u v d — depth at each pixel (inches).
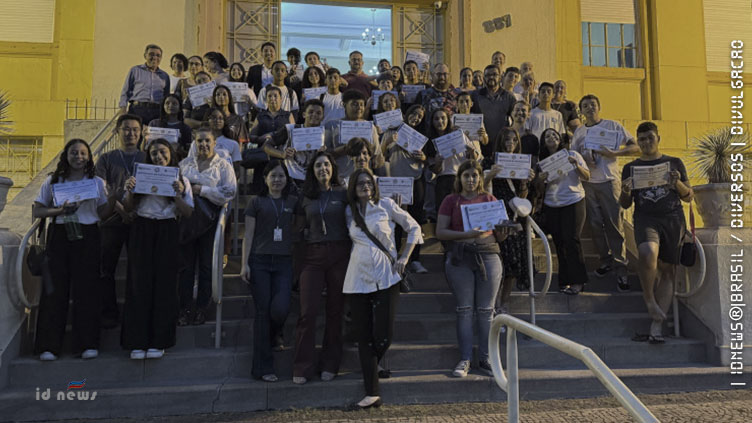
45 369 174.6
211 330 196.9
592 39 486.6
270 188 187.5
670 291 216.5
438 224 194.4
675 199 208.2
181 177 183.8
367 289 168.6
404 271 174.2
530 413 166.7
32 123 413.7
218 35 439.8
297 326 178.9
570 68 473.4
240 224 273.6
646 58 485.7
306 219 181.8
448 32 468.8
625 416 163.0
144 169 177.0
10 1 428.5
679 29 490.9
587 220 271.7
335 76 284.2
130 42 426.3
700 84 487.8
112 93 421.4
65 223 175.8
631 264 263.7
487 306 187.9
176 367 181.2
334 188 184.2
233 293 223.5
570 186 234.4
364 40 475.8
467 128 245.6
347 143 223.1
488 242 190.2
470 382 179.3
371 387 170.6
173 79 331.6
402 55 474.9
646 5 491.5
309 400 173.3
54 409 163.8
